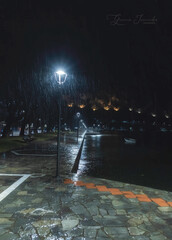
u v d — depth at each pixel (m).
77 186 6.46
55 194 5.61
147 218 4.28
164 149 22.91
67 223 3.96
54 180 7.09
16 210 4.50
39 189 6.02
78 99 40.78
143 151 20.80
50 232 3.62
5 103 23.86
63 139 32.56
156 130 98.56
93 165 12.31
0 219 4.07
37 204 4.85
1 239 3.38
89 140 36.19
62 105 42.19
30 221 4.01
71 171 8.70
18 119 26.38
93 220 4.12
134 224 4.00
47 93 24.88
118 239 3.47
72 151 16.27
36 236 3.49
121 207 4.84
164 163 13.45
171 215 4.46
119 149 22.30
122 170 10.80
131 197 5.60
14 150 16.09
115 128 122.94
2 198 5.22
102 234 3.60
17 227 3.77
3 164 10.01
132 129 103.25
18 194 5.54
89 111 79.38
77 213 4.42
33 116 29.58
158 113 45.09
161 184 7.63
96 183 6.94
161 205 5.04
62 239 3.42
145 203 5.16
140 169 11.20
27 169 8.88
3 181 6.84
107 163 13.22
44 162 10.74
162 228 3.88
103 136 51.44
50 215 4.28
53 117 38.12
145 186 7.01
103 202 5.12
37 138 29.70
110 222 4.05
